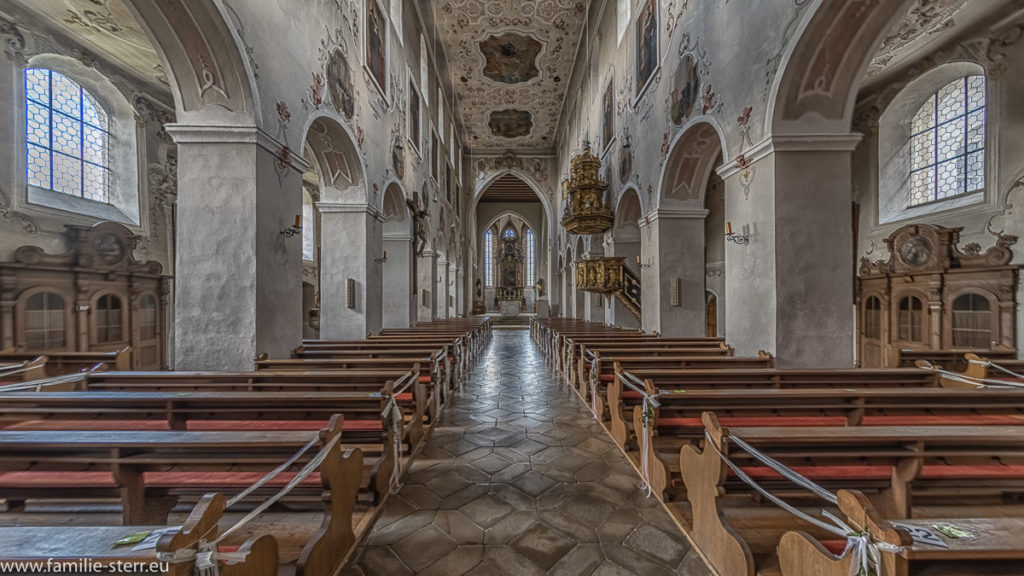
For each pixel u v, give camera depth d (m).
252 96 4.27
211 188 4.35
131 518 2.24
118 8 6.45
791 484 2.60
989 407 2.95
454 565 2.38
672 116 7.14
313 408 3.01
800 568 1.71
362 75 7.36
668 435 3.15
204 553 1.24
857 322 9.93
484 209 28.30
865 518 1.29
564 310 19.14
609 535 2.66
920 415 3.11
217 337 4.38
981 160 7.89
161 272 9.20
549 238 22.66
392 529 2.73
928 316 8.20
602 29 12.30
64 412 2.80
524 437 4.50
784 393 2.98
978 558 1.19
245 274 4.38
